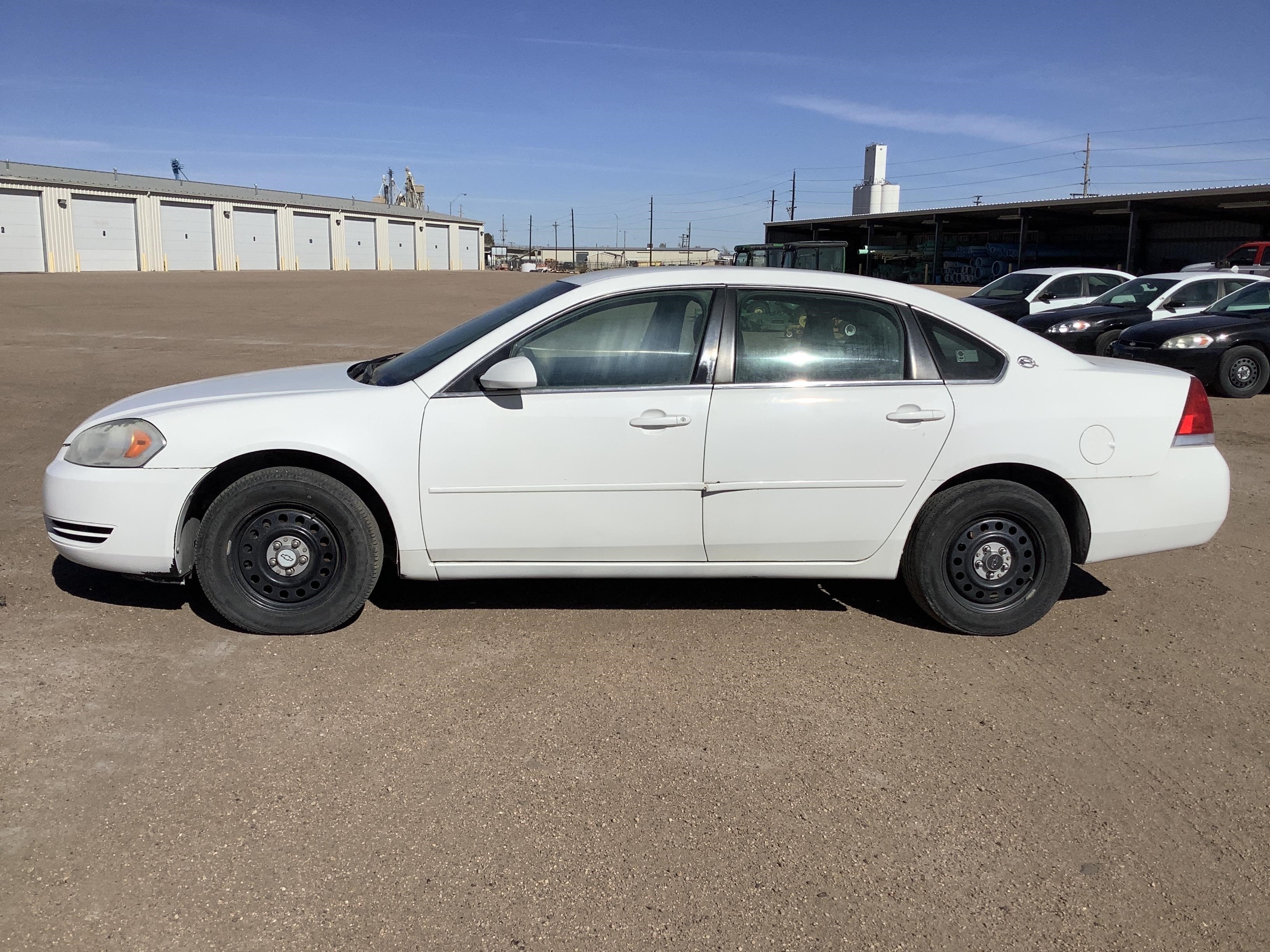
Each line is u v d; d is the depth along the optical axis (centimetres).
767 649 436
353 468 416
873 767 340
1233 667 427
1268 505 703
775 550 438
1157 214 4619
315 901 266
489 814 307
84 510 418
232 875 275
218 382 483
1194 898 276
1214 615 488
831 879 280
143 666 402
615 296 429
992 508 439
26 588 486
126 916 258
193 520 436
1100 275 1628
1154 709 387
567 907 266
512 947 251
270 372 510
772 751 349
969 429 431
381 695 383
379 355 1590
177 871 276
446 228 8900
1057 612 491
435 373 427
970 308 452
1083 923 265
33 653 411
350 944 250
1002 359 445
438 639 438
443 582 511
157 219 5934
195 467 416
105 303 2778
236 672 400
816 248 2630
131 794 312
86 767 326
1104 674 418
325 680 394
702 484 425
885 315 441
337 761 335
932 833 303
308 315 2495
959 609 448
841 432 427
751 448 424
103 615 454
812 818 309
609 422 419
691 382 426
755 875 281
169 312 2523
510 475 421
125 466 418
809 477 429
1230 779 337
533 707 377
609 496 424
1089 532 450
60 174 5631
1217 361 1173
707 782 328
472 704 378
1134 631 466
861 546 441
